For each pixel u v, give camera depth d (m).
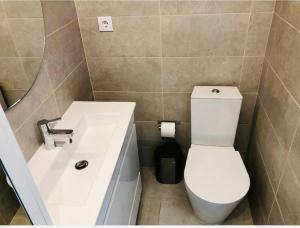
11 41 1.05
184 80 1.87
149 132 2.17
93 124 1.56
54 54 1.40
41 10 1.23
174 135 2.03
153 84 1.92
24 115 1.14
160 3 1.60
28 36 1.15
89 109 1.57
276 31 1.49
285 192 1.27
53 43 1.39
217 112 1.75
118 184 1.27
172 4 1.60
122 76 1.92
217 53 1.73
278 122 1.40
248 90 1.85
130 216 1.61
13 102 1.07
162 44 1.74
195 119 1.81
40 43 1.24
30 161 1.16
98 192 1.00
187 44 1.72
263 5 1.53
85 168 1.24
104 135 1.48
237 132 2.06
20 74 1.11
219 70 1.79
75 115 1.50
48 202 0.99
